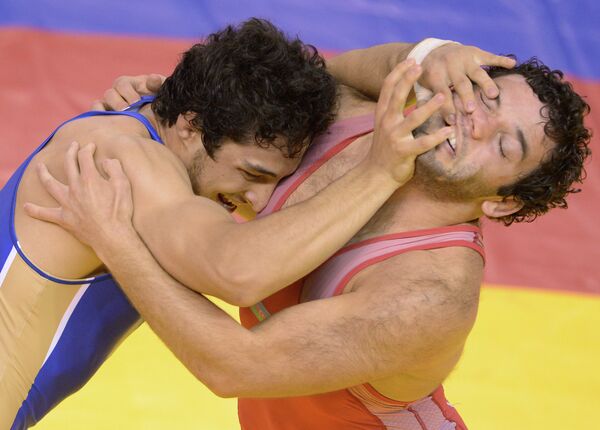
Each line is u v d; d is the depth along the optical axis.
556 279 18.84
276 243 9.13
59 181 9.96
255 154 10.12
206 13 23.00
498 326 17.45
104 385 15.28
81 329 10.31
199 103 10.09
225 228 9.30
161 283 9.45
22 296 9.98
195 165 10.38
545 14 23.77
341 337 9.43
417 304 9.45
